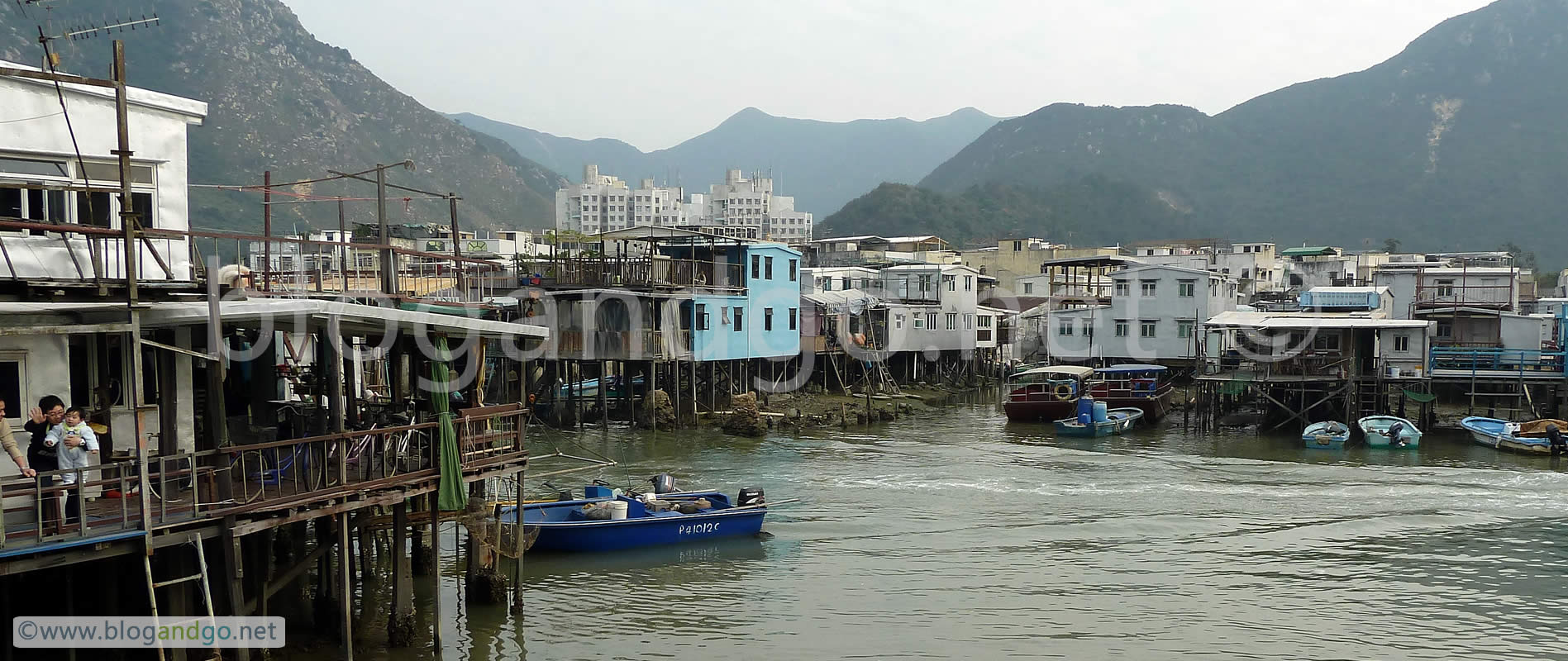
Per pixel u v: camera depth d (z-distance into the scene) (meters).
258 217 102.00
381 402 21.91
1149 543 27.75
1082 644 20.30
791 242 104.81
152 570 14.78
